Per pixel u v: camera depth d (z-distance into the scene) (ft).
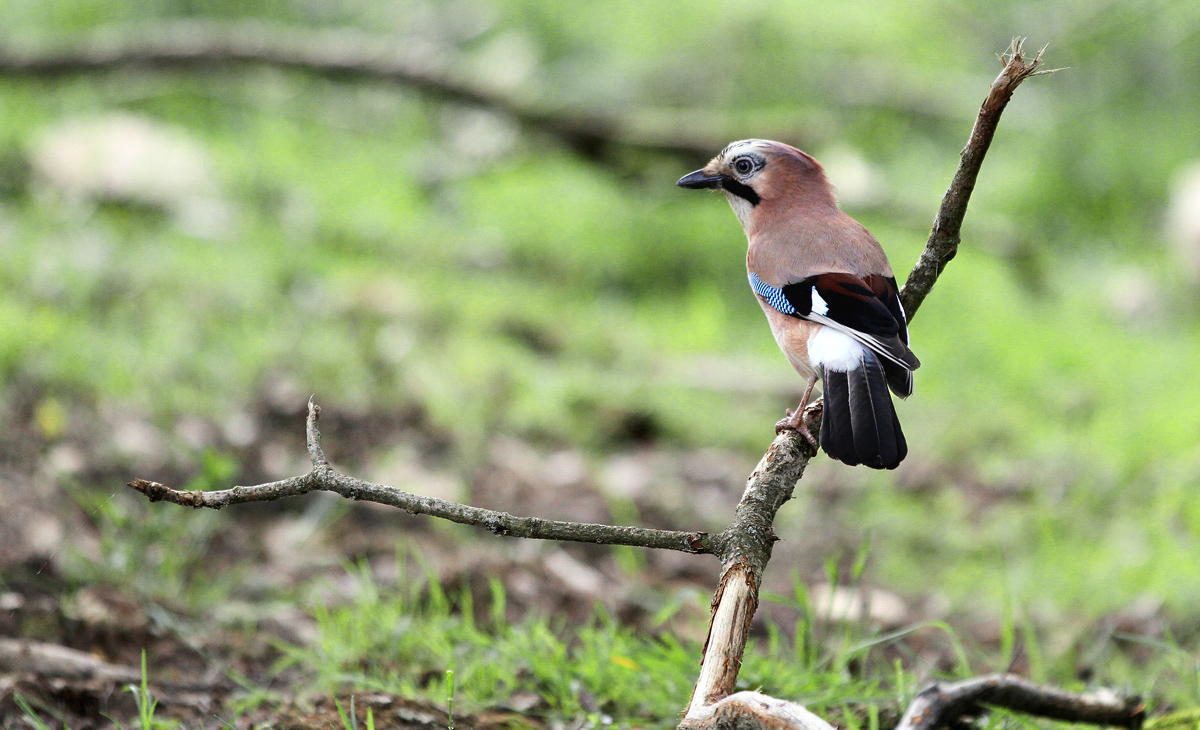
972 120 60.54
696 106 60.54
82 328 36.09
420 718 19.61
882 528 34.73
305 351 37.91
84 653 21.81
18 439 29.94
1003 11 67.26
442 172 54.54
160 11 56.90
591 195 52.60
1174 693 22.02
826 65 61.98
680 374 42.93
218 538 28.02
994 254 51.08
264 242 44.83
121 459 30.17
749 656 21.45
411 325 41.50
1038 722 20.07
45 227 42.34
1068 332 47.42
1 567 24.06
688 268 51.08
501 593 23.90
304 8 59.52
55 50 50.42
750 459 38.42
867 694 20.39
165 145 48.11
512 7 62.13
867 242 21.24
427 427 35.76
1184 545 32.35
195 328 37.81
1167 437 38.22
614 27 62.69
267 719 19.80
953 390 44.11
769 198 22.67
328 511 30.01
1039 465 38.19
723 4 63.41
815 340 19.53
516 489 33.68
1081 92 61.98
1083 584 30.78
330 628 22.98
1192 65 61.46
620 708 20.72
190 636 22.91
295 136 54.19
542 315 44.55
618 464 37.01
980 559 33.30
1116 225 56.29
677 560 31.55
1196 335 48.21
